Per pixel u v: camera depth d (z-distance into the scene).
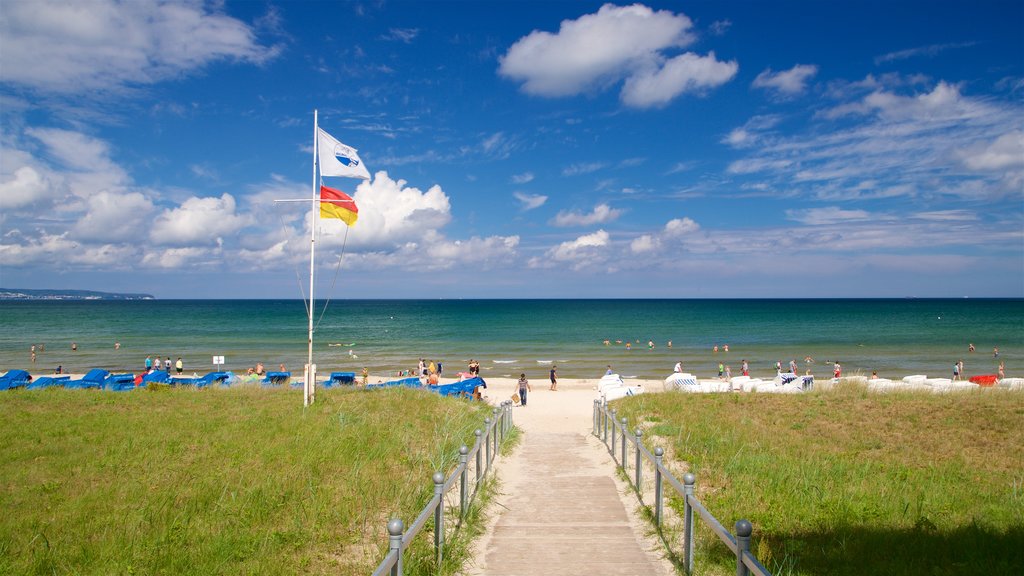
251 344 70.25
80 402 18.16
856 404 18.22
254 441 12.30
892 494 9.03
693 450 12.30
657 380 42.16
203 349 64.38
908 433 14.30
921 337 78.50
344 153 17.94
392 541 4.86
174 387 23.28
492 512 8.82
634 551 7.05
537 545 7.30
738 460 10.91
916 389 22.14
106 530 7.17
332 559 6.54
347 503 8.25
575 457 13.42
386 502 8.50
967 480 10.25
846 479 9.99
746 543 4.70
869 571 6.18
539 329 97.19
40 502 8.48
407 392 20.94
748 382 31.17
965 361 54.00
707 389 28.25
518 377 44.72
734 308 189.12
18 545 6.84
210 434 13.11
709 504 8.59
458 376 38.00
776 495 8.88
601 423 16.58
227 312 159.38
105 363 51.91
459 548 6.99
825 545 6.95
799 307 198.12
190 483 9.25
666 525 7.88
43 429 13.51
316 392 20.62
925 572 6.12
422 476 9.84
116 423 14.38
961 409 16.69
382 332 90.88
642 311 170.62
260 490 8.68
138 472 9.97
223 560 6.40
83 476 9.78
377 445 11.92
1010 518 7.94
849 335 82.56
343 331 92.81
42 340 73.75
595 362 54.25
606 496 9.76
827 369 49.81
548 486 10.46
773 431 14.62
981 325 102.56
